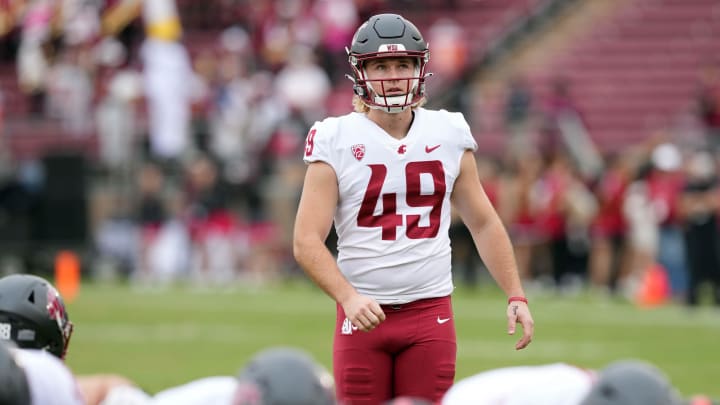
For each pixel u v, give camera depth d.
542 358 38.31
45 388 13.02
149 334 43.66
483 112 74.56
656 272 53.81
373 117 19.81
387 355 19.86
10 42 84.31
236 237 65.06
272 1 81.56
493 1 84.06
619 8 82.00
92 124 75.19
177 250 64.38
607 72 78.50
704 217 51.00
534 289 59.38
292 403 11.20
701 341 42.22
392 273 19.67
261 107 71.19
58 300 15.77
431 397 19.83
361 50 19.41
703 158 51.72
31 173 64.44
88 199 65.19
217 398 12.84
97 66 78.81
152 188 65.12
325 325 46.22
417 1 83.81
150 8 70.25
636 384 11.37
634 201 57.41
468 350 40.06
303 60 72.81
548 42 80.75
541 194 58.28
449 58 77.12
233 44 79.94
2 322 15.37
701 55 78.44
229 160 67.75
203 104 74.19
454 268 61.50
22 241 62.97
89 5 80.62
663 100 76.38
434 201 19.84
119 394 14.02
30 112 79.12
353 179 19.61
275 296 56.41
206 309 51.03
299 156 69.06
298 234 19.50
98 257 64.69
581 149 67.50
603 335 43.75
